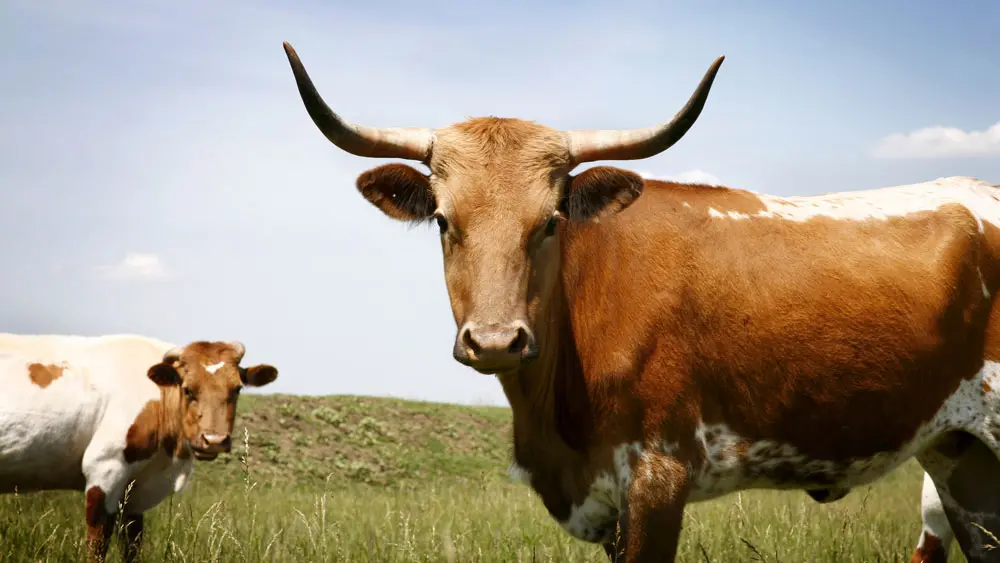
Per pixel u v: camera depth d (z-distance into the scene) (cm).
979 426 574
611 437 534
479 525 877
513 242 484
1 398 870
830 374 545
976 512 609
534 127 520
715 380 539
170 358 959
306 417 2247
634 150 525
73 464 912
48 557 643
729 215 567
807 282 548
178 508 929
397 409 2505
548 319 538
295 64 491
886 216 583
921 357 555
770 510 981
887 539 795
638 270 542
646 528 520
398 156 527
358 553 680
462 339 464
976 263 574
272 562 635
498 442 2409
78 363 921
